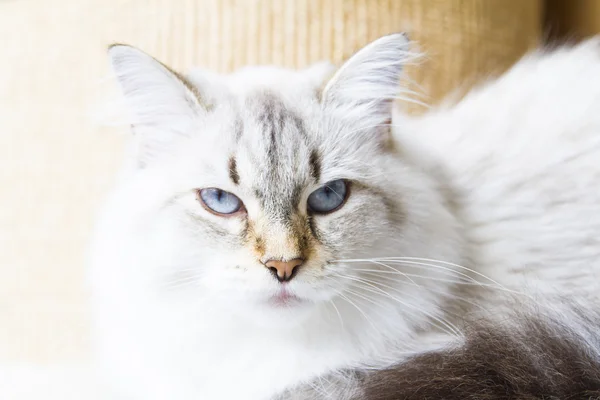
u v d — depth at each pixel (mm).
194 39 639
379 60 493
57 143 665
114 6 650
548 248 513
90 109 629
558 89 562
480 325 466
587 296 504
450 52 644
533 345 448
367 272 471
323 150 476
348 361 476
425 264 479
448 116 568
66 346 662
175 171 475
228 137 472
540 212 518
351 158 479
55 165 666
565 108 549
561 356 442
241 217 462
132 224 478
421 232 484
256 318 461
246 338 480
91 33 655
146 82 487
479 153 533
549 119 545
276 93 492
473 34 651
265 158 464
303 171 467
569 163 527
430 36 637
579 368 436
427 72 629
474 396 427
